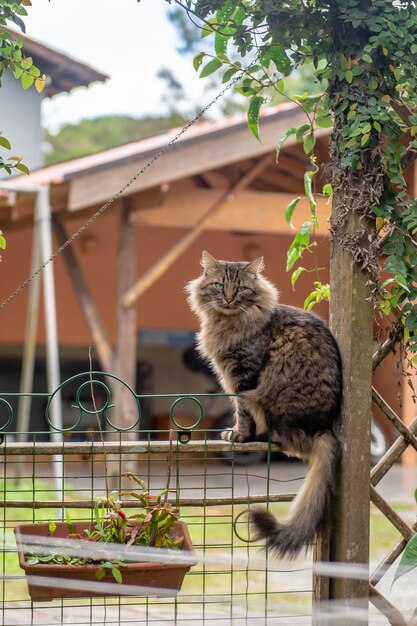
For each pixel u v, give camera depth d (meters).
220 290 3.61
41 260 7.73
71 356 10.66
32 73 3.22
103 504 2.97
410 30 3.05
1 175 7.75
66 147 19.09
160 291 10.73
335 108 3.11
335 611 3.07
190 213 8.47
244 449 3.20
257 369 3.48
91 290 10.30
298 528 2.99
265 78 3.33
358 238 3.07
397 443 3.20
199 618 3.42
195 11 3.11
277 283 10.71
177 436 3.07
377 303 3.18
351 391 3.11
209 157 8.00
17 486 7.39
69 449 2.98
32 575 2.72
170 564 2.75
